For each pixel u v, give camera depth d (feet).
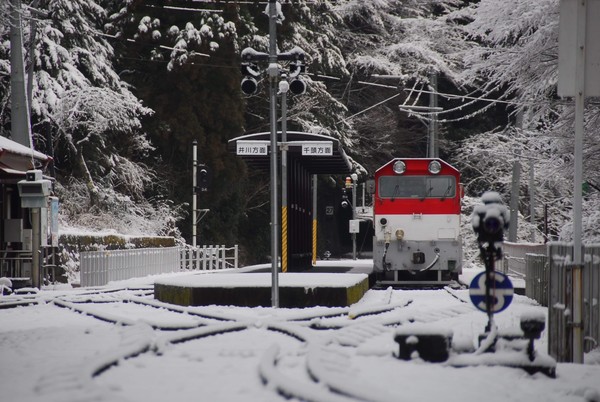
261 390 78.07
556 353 101.40
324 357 92.58
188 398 74.43
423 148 610.24
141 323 130.00
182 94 420.77
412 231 241.55
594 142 204.85
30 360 96.58
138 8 424.87
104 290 215.72
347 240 614.34
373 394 71.61
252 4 459.73
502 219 99.71
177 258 345.72
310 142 223.71
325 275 195.62
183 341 112.98
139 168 404.98
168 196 426.10
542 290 180.14
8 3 283.59
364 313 151.94
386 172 243.19
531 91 215.10
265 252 508.53
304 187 274.98
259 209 503.20
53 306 175.52
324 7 513.04
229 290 171.32
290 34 469.16
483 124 595.47
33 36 310.86
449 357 94.63
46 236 228.63
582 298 99.86
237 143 226.17
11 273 230.27
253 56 173.27
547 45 204.95
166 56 424.87
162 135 416.46
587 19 100.94
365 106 577.84
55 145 374.02
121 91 388.37
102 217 365.40
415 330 95.96
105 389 74.49
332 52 508.12
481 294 99.45
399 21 572.10
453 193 241.35
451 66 552.82
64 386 75.87
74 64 371.56
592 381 86.89
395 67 552.82
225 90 427.33
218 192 434.71
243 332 124.36
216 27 420.36
